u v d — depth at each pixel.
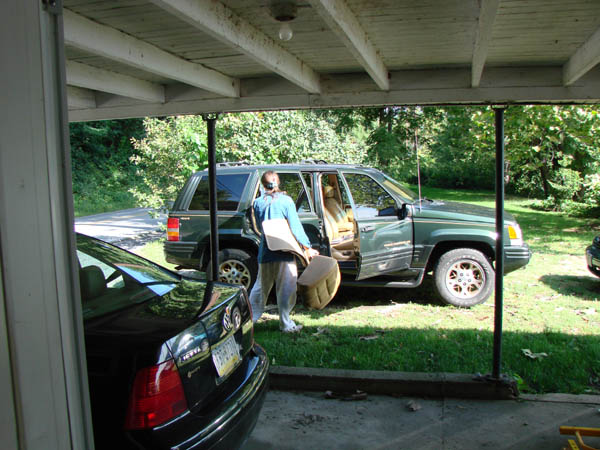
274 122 10.68
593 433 3.05
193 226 7.04
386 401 3.95
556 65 3.85
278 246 5.23
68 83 3.81
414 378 4.02
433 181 27.73
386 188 6.62
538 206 19.39
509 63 3.82
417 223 6.37
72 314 1.36
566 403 3.79
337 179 7.46
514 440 3.33
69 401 1.35
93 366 2.33
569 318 5.81
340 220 7.35
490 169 25.80
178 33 3.13
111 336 2.42
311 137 13.43
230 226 6.93
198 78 3.93
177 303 2.87
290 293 5.39
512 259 6.41
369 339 5.14
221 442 2.45
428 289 7.50
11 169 1.18
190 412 2.40
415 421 3.63
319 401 3.99
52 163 1.29
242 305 3.19
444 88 4.06
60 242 1.32
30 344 1.23
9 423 1.19
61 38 1.32
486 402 3.86
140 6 2.64
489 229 6.30
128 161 32.53
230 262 6.93
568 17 2.71
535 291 7.17
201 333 2.61
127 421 2.24
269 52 3.29
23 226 1.21
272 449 3.31
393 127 19.75
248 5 2.70
